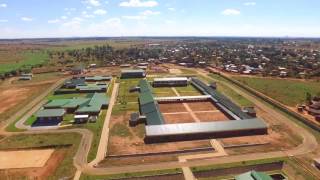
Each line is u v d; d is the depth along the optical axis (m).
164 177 59.28
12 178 59.31
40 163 65.69
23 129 87.06
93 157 67.81
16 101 120.62
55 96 126.94
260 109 105.69
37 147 73.81
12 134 83.12
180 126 81.19
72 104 107.81
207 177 59.84
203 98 116.94
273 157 67.62
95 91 132.62
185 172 61.00
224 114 99.44
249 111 98.50
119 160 66.56
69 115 99.75
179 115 98.69
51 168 63.19
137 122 90.69
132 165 64.00
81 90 132.62
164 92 132.88
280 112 102.00
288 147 73.31
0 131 85.81
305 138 79.19
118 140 77.81
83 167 63.22
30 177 59.53
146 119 90.88
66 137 80.06
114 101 116.25
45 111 97.62
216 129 80.44
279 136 80.50
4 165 64.81
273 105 110.06
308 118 93.56
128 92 131.00
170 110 104.56
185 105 110.69
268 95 123.19
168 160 66.38
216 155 68.75
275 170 62.72
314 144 75.31
